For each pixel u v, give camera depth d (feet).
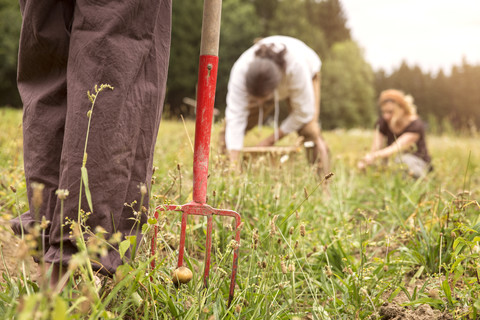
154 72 4.29
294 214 7.73
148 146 4.30
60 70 4.27
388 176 12.31
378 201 10.61
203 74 4.79
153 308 4.29
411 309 5.01
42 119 4.19
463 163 18.79
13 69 74.79
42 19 4.05
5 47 73.00
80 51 3.94
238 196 7.62
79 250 3.89
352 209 9.78
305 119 11.59
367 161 13.37
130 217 4.29
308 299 5.51
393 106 14.94
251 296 4.82
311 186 9.86
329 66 132.26
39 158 4.16
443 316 4.67
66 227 3.91
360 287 5.11
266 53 10.68
